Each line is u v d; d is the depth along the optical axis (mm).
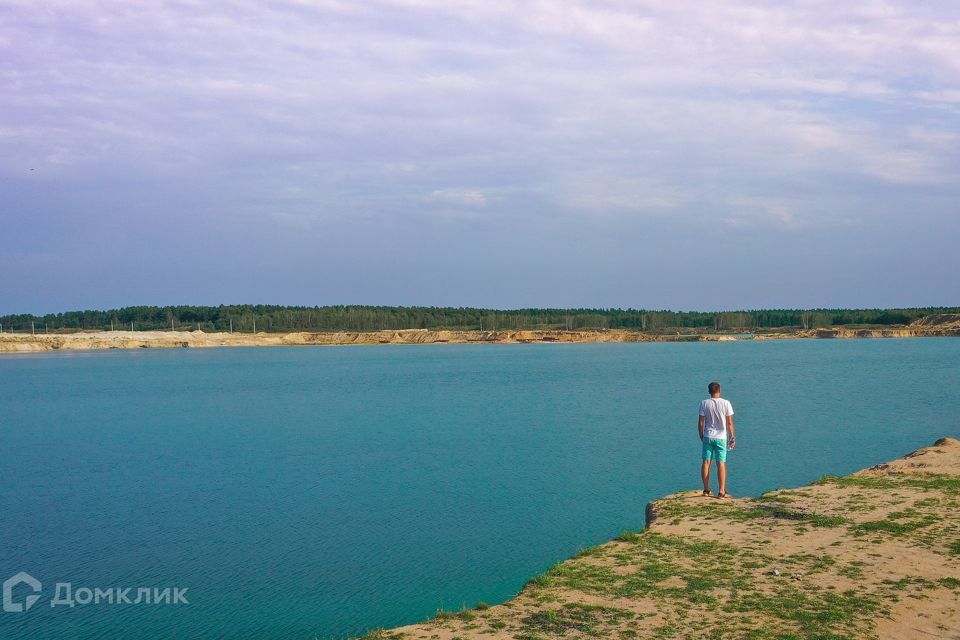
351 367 102062
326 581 15617
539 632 8297
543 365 101000
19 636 13383
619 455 28844
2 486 25641
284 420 43719
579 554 11312
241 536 19031
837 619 8367
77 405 54781
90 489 25031
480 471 26328
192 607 14414
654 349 162500
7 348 169500
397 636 8461
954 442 19391
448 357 132625
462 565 16469
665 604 9000
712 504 14039
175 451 32938
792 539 11500
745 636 7969
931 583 9398
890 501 13617
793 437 31719
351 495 23172
